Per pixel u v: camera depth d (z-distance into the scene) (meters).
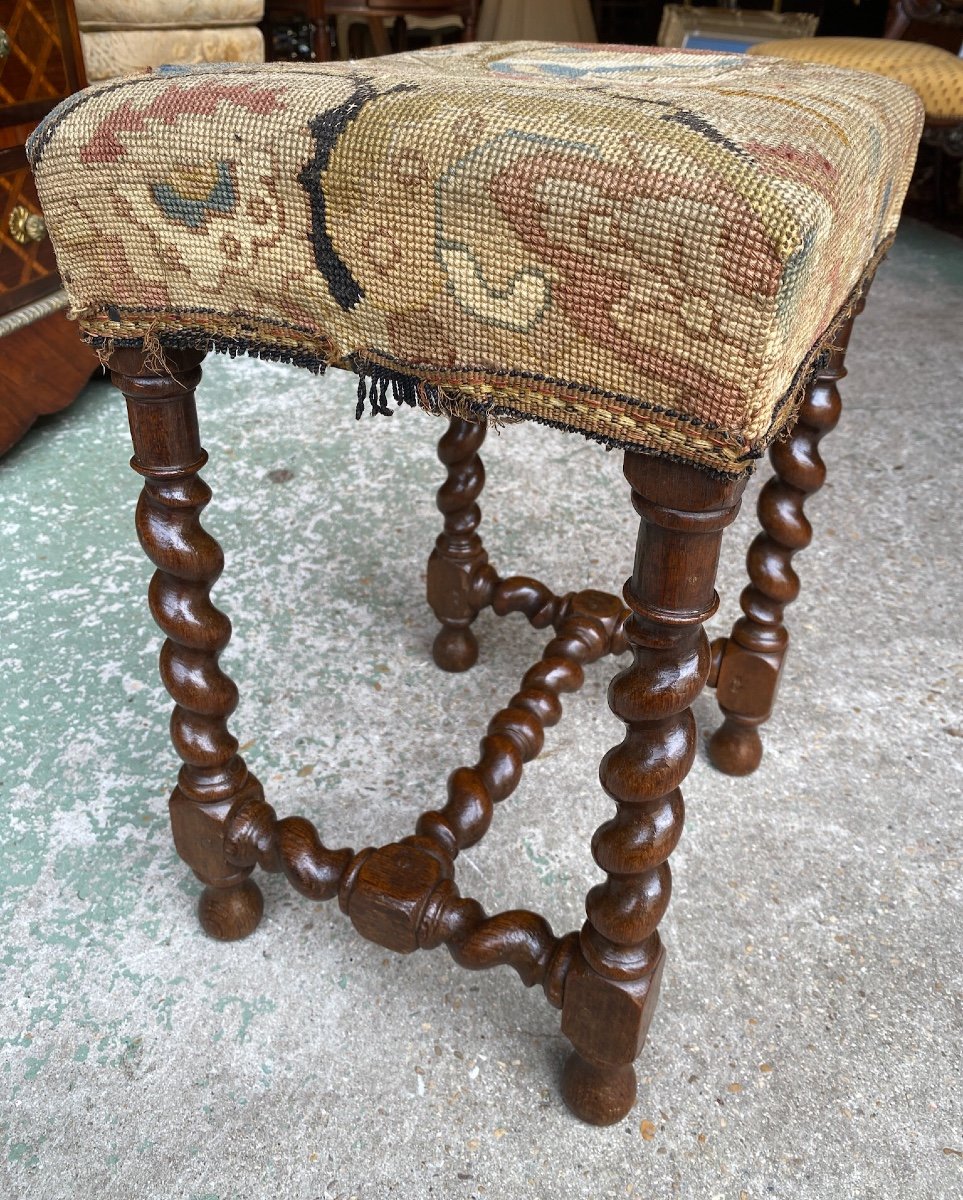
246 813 0.68
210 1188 0.59
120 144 0.46
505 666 1.04
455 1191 0.60
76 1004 0.69
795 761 0.92
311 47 2.39
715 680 0.86
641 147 0.37
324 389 1.61
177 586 0.61
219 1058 0.66
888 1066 0.66
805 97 0.50
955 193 2.75
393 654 1.04
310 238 0.44
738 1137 0.62
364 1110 0.64
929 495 1.34
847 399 1.60
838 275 0.45
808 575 1.17
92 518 1.26
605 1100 0.62
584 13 3.14
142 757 0.90
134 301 0.51
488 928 0.62
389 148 0.41
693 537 0.44
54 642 1.04
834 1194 0.60
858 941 0.75
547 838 0.83
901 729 0.96
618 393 0.41
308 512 1.27
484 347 0.43
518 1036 0.68
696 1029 0.69
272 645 1.05
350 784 0.88
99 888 0.78
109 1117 0.63
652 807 0.53
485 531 1.24
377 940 0.66
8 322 1.29
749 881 0.79
